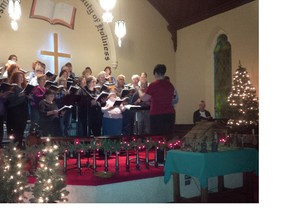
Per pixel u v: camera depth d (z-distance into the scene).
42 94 7.61
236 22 11.98
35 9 11.51
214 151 5.13
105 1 8.23
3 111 7.11
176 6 13.77
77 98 7.24
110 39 12.89
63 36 12.08
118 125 8.03
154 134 6.14
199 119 11.70
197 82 13.76
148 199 5.70
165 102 6.11
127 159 5.84
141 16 13.84
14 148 4.89
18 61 11.20
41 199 4.41
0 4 10.86
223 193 5.86
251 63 11.45
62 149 5.50
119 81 9.62
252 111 10.25
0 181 4.48
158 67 6.23
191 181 6.13
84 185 5.17
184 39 14.31
